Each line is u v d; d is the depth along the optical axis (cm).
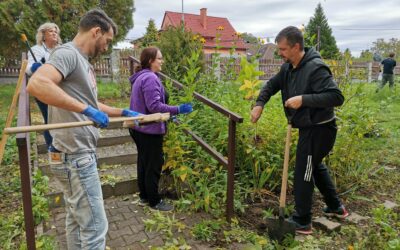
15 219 307
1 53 975
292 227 286
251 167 380
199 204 328
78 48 203
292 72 306
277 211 347
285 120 404
